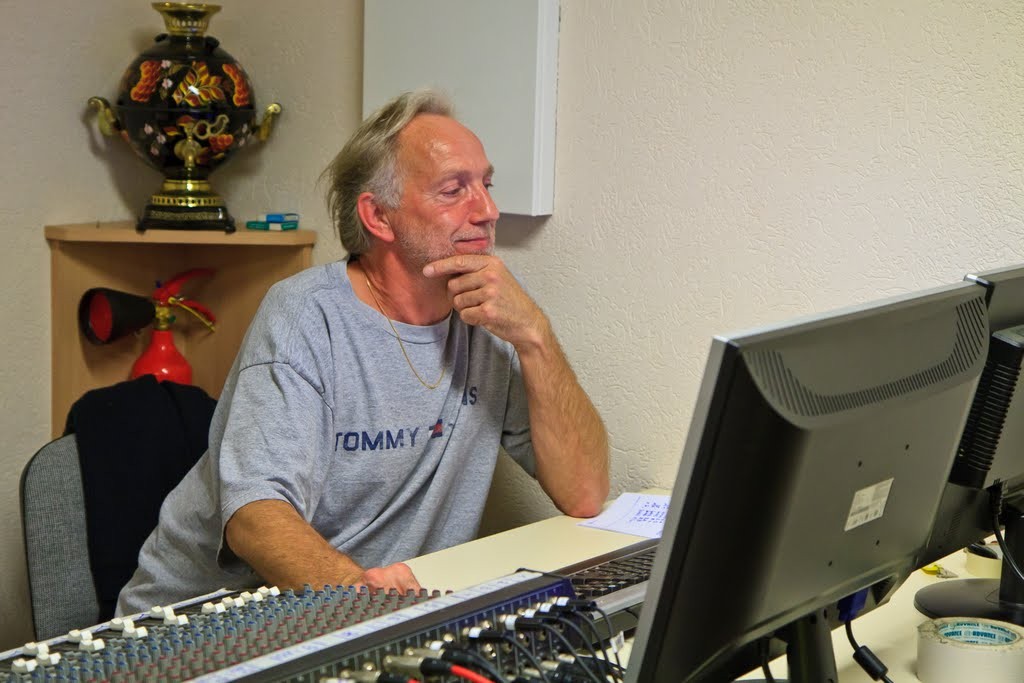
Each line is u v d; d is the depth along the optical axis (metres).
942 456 1.04
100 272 2.44
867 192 1.80
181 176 2.35
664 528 0.81
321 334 1.68
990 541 1.61
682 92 1.96
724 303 1.97
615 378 2.11
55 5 2.32
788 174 1.87
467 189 1.73
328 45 2.40
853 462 0.89
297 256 2.46
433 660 0.91
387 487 1.76
